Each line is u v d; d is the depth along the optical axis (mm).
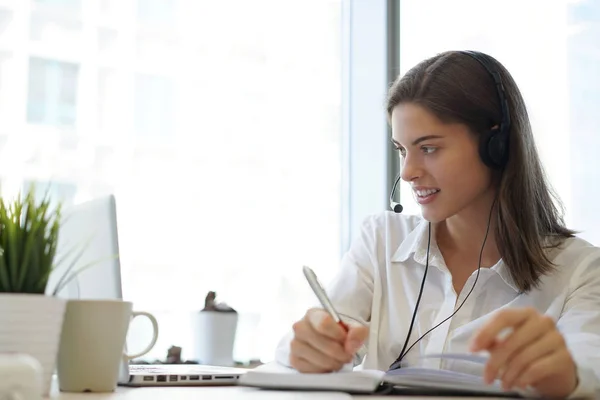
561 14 2422
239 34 2854
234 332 2357
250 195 2812
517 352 1039
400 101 1565
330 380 1156
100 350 1151
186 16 2771
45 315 1041
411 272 1728
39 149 2531
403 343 1670
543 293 1599
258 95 2867
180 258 2680
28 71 2539
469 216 1661
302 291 2818
